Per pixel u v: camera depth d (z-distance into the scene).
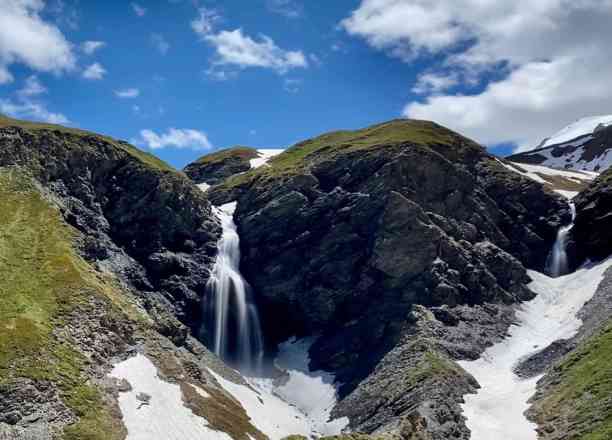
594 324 97.31
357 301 120.31
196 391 81.44
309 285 125.00
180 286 117.56
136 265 114.25
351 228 126.62
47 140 113.81
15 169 106.75
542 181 174.50
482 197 138.75
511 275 124.50
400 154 130.50
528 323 113.00
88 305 82.69
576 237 133.50
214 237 131.12
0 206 97.44
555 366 88.75
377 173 129.12
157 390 76.06
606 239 127.25
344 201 130.88
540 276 130.25
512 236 138.25
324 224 129.88
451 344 102.06
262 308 128.00
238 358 117.62
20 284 81.38
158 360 83.38
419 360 96.62
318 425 95.25
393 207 121.62
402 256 118.25
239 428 77.38
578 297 114.88
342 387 104.56
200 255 125.81
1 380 64.50
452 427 77.44
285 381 110.31
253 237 133.62
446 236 121.81
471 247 125.50
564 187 171.50
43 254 90.56
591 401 72.06
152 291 113.69
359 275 122.06
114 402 70.00
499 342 106.75
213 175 199.12
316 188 136.50
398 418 84.69
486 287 119.06
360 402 95.25
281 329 125.88
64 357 72.06
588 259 129.62
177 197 126.12
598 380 74.81
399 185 126.88
